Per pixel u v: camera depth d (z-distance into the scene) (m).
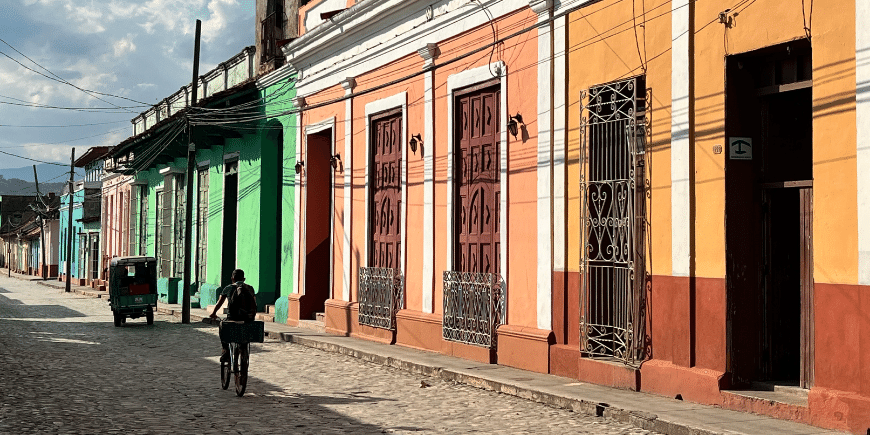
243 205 26.81
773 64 10.06
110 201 49.97
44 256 67.31
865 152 8.41
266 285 25.22
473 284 14.93
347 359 16.28
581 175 12.59
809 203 9.56
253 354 17.05
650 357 11.30
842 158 8.69
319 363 15.60
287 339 19.97
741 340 10.12
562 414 10.30
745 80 10.23
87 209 56.28
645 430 9.23
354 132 19.94
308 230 22.34
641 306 11.51
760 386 10.05
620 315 11.97
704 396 10.22
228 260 28.58
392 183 18.27
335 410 10.36
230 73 29.52
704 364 10.39
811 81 9.41
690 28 10.68
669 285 10.97
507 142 14.32
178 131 28.52
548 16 13.34
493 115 14.92
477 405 10.95
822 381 8.84
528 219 13.76
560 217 13.02
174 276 34.97
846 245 8.62
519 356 13.68
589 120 12.49
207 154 30.73
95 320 26.94
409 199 17.39
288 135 23.78
